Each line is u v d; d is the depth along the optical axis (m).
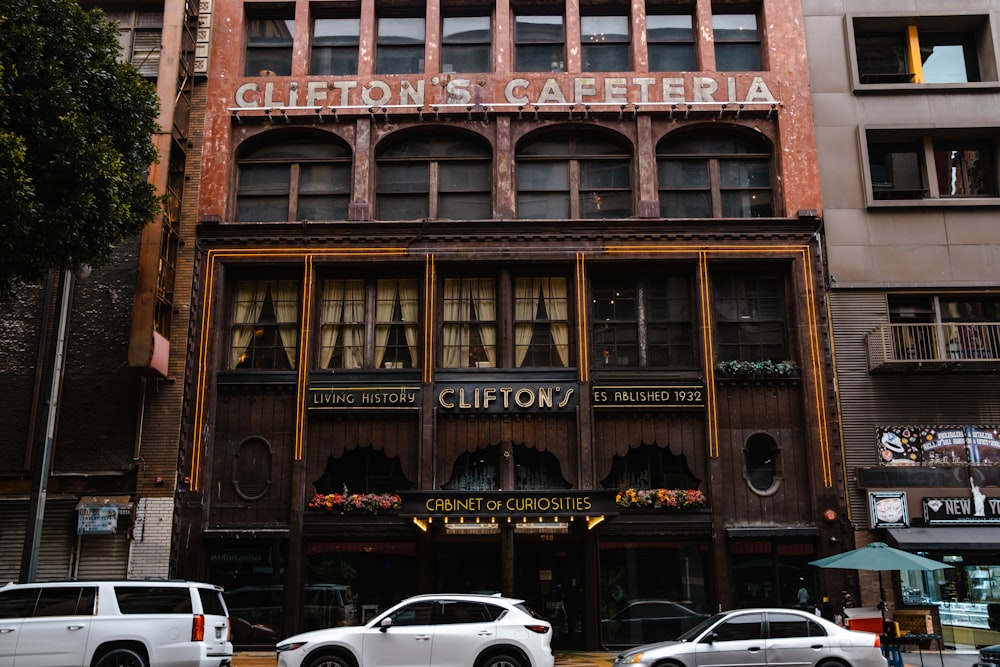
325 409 21.19
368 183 22.52
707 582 20.28
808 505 20.67
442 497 17.89
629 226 21.95
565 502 17.81
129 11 23.44
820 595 19.89
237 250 22.03
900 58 23.62
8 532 20.09
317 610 20.14
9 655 12.48
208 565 20.39
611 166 23.02
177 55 21.69
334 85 23.16
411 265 22.00
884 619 17.97
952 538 19.64
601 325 21.97
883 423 20.84
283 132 23.12
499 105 22.86
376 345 22.00
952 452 20.67
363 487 21.11
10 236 13.24
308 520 20.52
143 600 13.22
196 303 21.61
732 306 22.08
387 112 22.89
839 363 21.20
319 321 22.05
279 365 21.88
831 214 22.06
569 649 19.78
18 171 12.68
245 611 20.06
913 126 22.59
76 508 20.11
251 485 20.94
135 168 16.19
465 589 20.31
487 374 21.45
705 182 22.91
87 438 20.64
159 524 20.17
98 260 15.20
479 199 22.81
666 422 21.30
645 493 20.53
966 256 21.81
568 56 23.44
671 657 13.82
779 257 21.80
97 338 21.19
